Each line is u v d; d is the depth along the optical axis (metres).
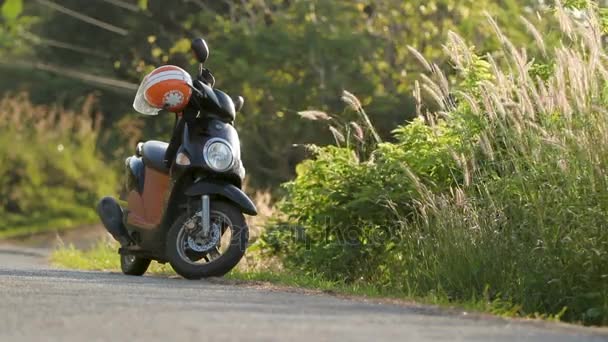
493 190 29.23
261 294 25.86
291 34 63.09
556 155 28.17
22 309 20.80
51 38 91.56
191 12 78.50
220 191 31.34
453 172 33.22
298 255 35.44
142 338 17.42
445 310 22.91
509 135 29.56
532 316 25.14
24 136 86.81
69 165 84.81
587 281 26.69
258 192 43.22
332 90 59.97
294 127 59.78
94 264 44.09
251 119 61.41
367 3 66.56
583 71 28.59
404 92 59.50
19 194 80.81
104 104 90.50
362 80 60.75
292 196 36.53
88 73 89.69
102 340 17.17
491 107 29.84
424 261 29.06
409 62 63.28
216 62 62.53
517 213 28.28
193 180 32.06
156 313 20.56
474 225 28.69
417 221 30.91
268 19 68.94
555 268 26.97
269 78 61.25
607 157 27.48
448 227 28.83
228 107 32.25
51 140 87.50
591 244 26.88
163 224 32.62
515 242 27.72
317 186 35.94
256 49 62.19
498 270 27.61
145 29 79.44
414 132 34.41
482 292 27.36
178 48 71.12
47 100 93.62
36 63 92.44
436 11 64.50
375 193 33.53
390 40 64.06
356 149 37.31
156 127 79.12
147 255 33.84
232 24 65.75
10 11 33.72
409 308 23.12
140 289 25.78
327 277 33.41
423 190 31.48
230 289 27.12
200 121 32.16
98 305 21.67
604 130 27.77
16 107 89.56
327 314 21.30
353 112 54.22
